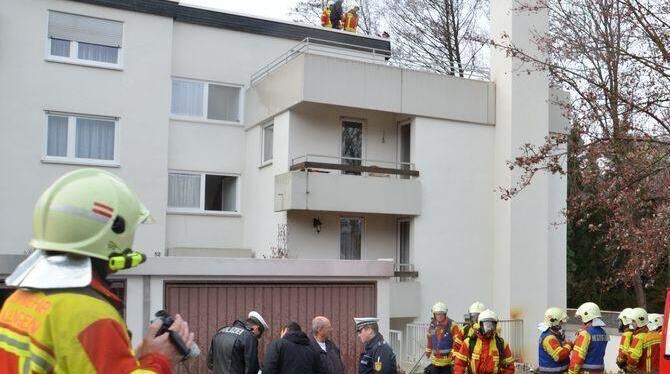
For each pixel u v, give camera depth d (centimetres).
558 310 1026
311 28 2169
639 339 1074
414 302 1873
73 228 260
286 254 1769
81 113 1858
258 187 2011
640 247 1048
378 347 891
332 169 1852
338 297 1291
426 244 1914
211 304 1184
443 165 1953
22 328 254
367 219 1973
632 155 1061
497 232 1991
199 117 2044
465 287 1950
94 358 241
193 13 2030
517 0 1589
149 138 1925
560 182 2116
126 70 1911
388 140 2025
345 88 1839
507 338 1902
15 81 1792
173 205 1998
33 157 1802
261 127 2019
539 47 1525
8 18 1791
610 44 1086
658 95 1046
